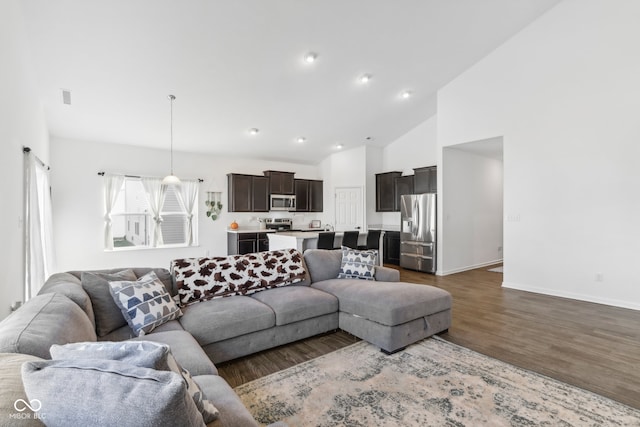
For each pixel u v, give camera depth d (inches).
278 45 156.9
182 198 258.7
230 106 201.9
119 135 217.3
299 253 145.6
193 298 112.0
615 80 155.3
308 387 87.7
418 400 81.4
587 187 165.2
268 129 243.0
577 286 170.1
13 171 102.3
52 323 54.1
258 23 141.3
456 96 218.1
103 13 122.3
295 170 326.3
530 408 77.8
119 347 35.9
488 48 194.1
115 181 227.8
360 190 307.1
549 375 93.0
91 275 89.4
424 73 204.8
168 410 27.2
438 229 236.7
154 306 90.6
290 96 203.0
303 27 148.5
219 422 43.6
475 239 263.1
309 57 167.6
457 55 193.9
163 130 219.0
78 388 28.3
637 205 151.3
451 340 118.0
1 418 27.3
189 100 187.5
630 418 73.8
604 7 157.2
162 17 128.6
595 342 115.1
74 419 27.4
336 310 125.3
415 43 174.6
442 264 235.3
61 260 208.5
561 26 170.7
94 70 151.3
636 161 150.8
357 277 146.5
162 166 249.6
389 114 251.8
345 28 154.0
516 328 129.3
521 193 189.0
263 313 106.0
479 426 71.6
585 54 163.8
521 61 186.2
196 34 140.3
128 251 232.1
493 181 280.4
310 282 143.7
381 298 112.9
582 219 167.3
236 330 100.1
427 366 98.8
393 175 294.0
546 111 177.8
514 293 182.9
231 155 283.1
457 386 87.6
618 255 156.9
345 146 303.9
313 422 73.5
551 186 177.3
